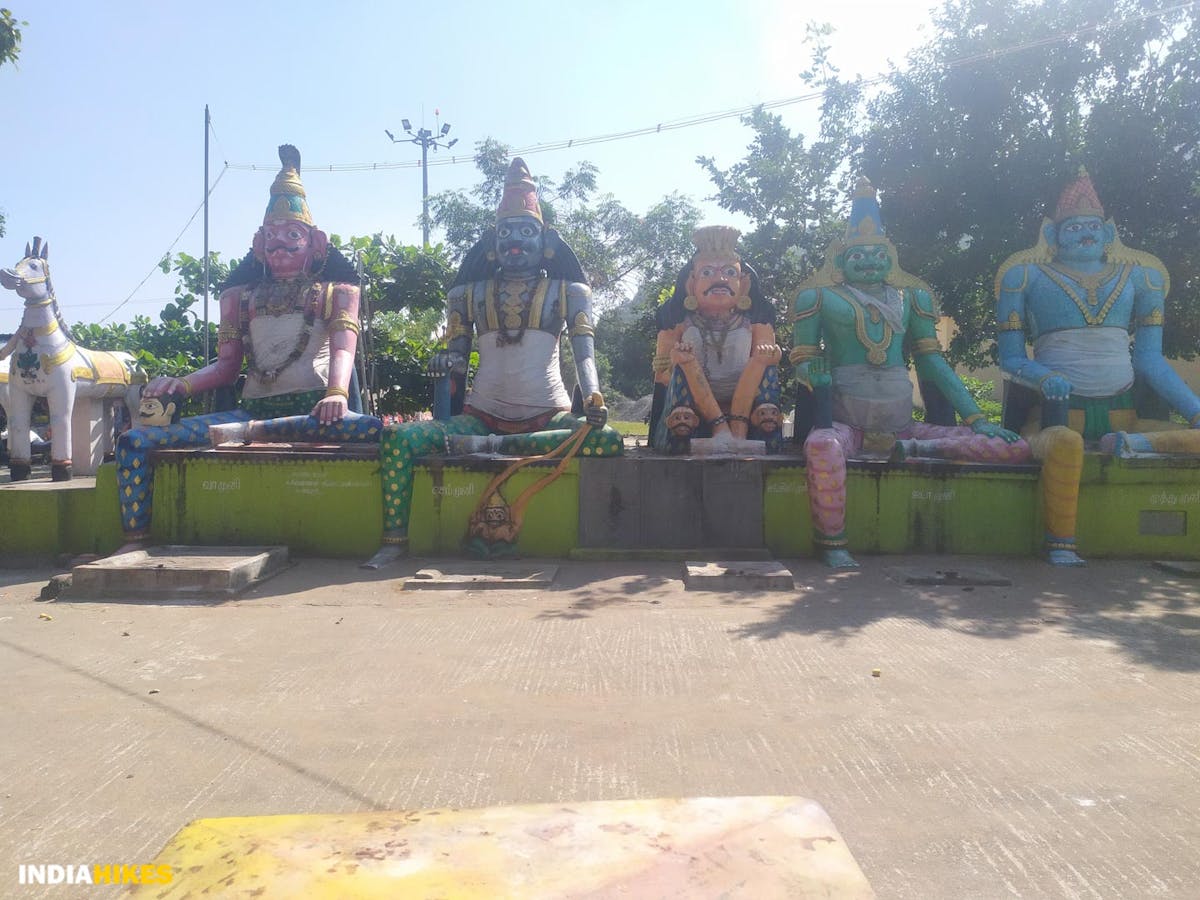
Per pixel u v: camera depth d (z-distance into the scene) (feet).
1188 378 71.36
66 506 31.42
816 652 18.31
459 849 5.89
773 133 54.13
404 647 19.10
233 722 14.56
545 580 25.89
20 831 10.87
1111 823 10.84
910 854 10.13
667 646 18.90
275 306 34.12
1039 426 32.99
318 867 5.63
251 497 30.81
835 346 34.58
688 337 35.24
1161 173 41.24
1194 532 30.32
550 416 34.12
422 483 30.58
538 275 35.17
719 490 30.25
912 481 30.83
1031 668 17.08
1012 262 34.40
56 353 45.11
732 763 12.74
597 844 5.99
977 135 43.11
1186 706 14.88
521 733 13.97
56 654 18.74
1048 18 42.14
